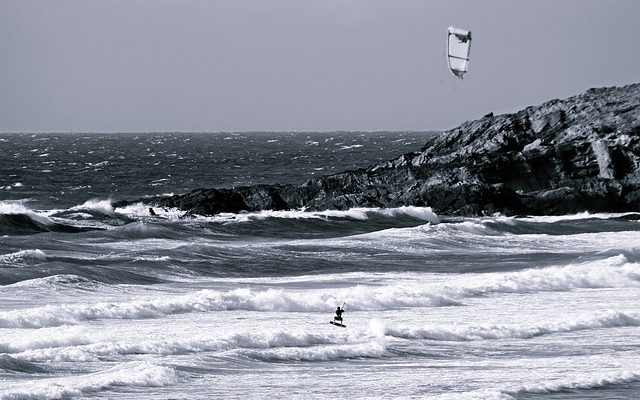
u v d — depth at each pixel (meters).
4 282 144.75
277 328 111.38
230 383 81.25
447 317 124.62
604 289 154.88
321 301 130.88
